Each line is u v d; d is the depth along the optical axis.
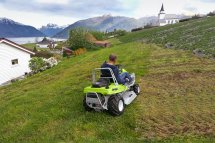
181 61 19.92
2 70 29.97
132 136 8.46
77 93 13.34
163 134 8.38
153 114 9.80
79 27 63.69
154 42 40.44
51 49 98.75
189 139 7.90
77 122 9.55
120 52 31.39
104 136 8.59
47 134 9.06
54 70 25.78
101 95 9.61
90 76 17.83
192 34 40.12
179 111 9.96
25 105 12.42
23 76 31.94
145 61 21.44
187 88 12.75
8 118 10.95
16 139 9.02
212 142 7.67
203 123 8.90
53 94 14.02
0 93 18.92
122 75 10.57
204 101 10.86
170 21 175.00
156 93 12.27
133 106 10.69
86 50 58.53
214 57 20.41
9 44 30.67
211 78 14.30
